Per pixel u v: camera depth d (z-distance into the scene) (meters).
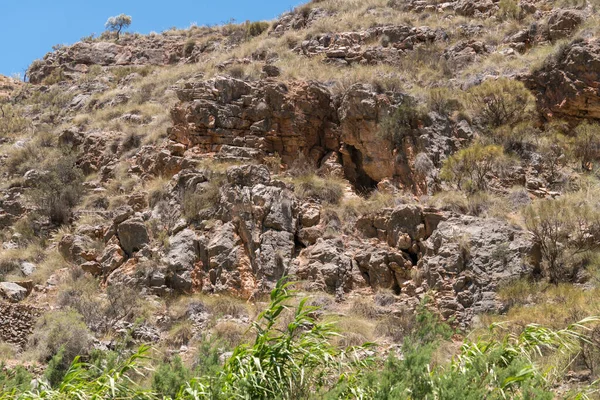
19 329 16.98
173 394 9.15
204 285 19.08
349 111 23.81
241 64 31.83
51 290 19.81
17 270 21.88
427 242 18.86
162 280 18.83
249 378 8.66
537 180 21.61
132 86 37.91
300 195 21.73
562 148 22.81
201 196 20.77
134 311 17.61
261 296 18.69
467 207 19.98
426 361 8.09
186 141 24.41
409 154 22.61
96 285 19.50
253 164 21.39
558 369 11.73
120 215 20.84
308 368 9.21
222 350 13.55
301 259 19.75
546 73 24.91
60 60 45.69
